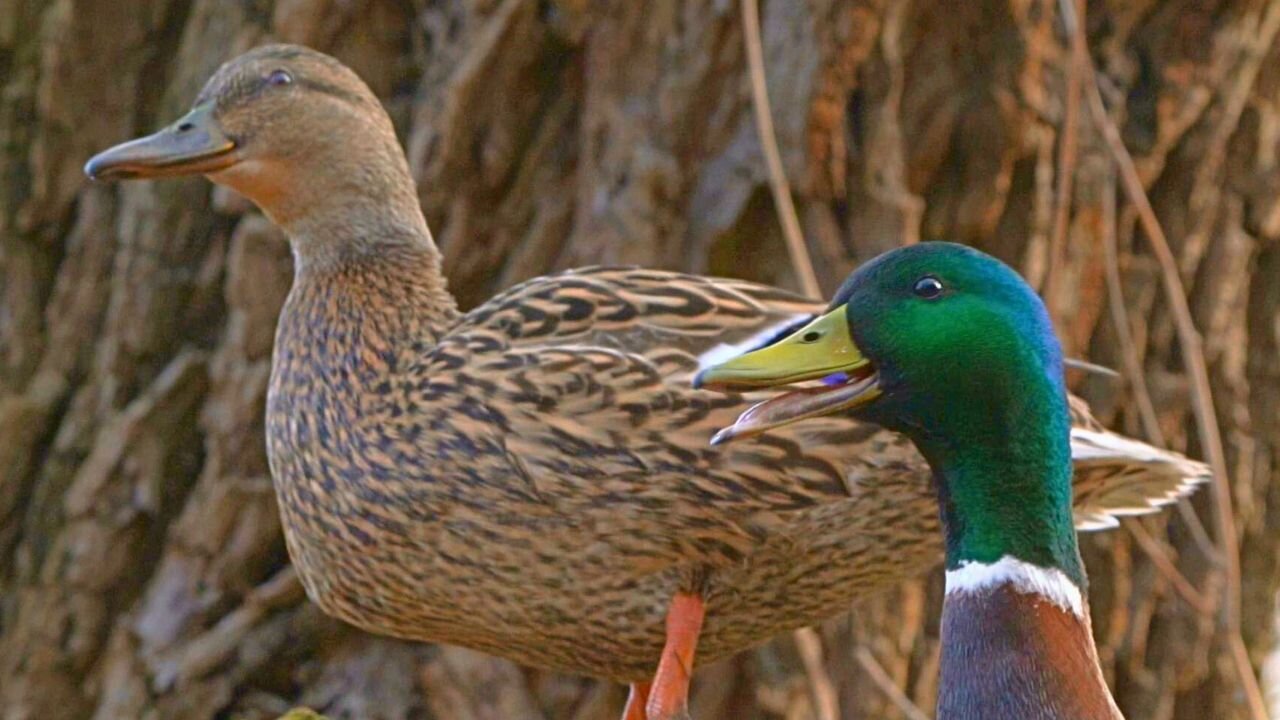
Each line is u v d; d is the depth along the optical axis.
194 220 10.95
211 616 10.66
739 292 8.09
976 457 5.85
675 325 7.85
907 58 10.27
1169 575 10.50
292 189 8.52
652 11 10.20
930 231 10.44
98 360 11.05
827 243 10.05
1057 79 10.43
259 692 10.66
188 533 10.67
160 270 10.92
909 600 10.36
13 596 11.05
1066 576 5.82
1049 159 10.45
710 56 10.12
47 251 11.33
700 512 7.60
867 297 5.91
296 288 8.45
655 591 7.81
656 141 10.19
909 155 10.32
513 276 10.47
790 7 9.91
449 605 7.96
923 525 7.74
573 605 7.84
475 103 10.39
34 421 11.04
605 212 10.20
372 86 10.75
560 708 10.43
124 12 11.26
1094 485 7.74
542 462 7.59
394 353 8.05
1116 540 11.08
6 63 11.27
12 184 11.22
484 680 10.36
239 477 10.62
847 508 7.60
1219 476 10.13
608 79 10.26
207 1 10.99
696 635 7.80
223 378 10.63
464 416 7.69
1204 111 10.93
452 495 7.70
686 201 10.20
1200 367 10.20
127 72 11.27
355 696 10.48
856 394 5.91
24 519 11.12
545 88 10.52
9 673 10.95
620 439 7.55
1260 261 11.45
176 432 10.87
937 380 5.81
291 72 8.57
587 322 7.90
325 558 8.12
